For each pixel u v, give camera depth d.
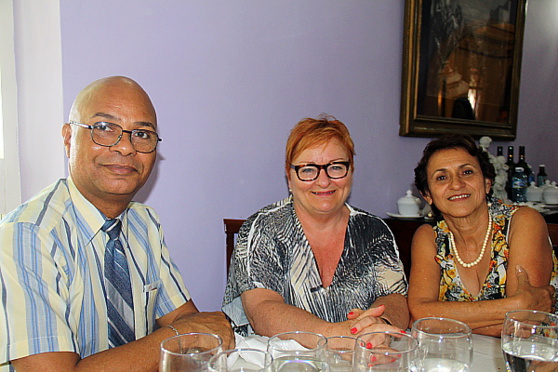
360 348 0.68
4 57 1.79
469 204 1.39
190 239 1.90
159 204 1.80
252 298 1.32
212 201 1.95
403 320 1.27
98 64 1.62
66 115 1.57
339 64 2.35
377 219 1.50
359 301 1.38
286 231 1.41
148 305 1.23
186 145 1.85
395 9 2.57
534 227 1.40
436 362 0.74
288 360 0.67
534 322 0.79
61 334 0.89
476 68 2.94
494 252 1.42
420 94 2.62
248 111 2.03
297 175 1.38
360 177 2.49
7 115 1.80
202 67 1.87
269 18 2.06
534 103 3.59
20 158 1.85
